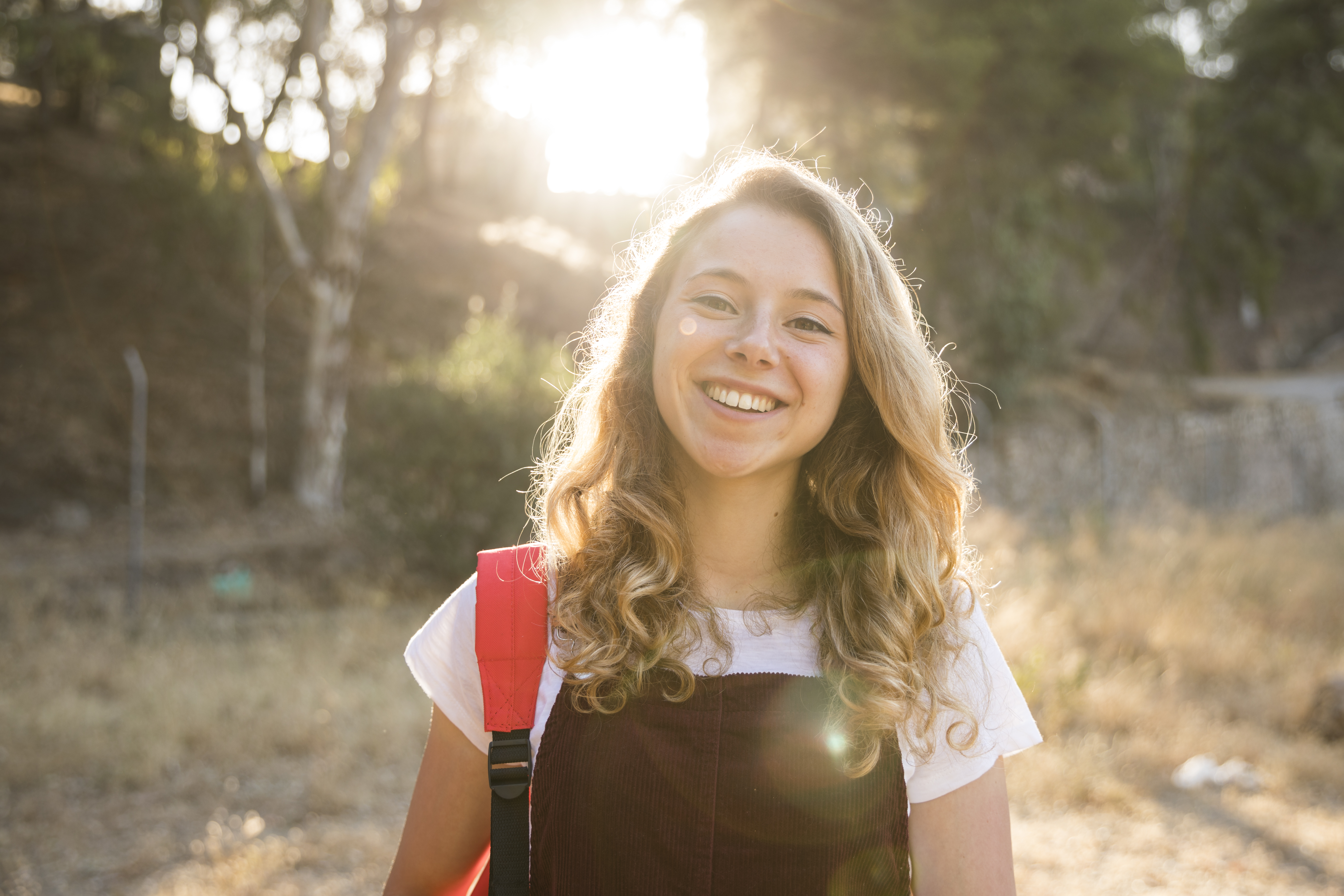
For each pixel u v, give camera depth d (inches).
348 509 466.6
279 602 355.6
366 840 175.0
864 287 50.2
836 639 48.0
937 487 52.2
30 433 463.5
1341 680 240.2
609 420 55.2
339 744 218.1
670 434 54.2
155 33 437.4
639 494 51.6
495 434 378.3
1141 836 176.4
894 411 50.8
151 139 506.3
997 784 49.0
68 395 493.0
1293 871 164.6
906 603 49.4
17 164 665.6
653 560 50.1
